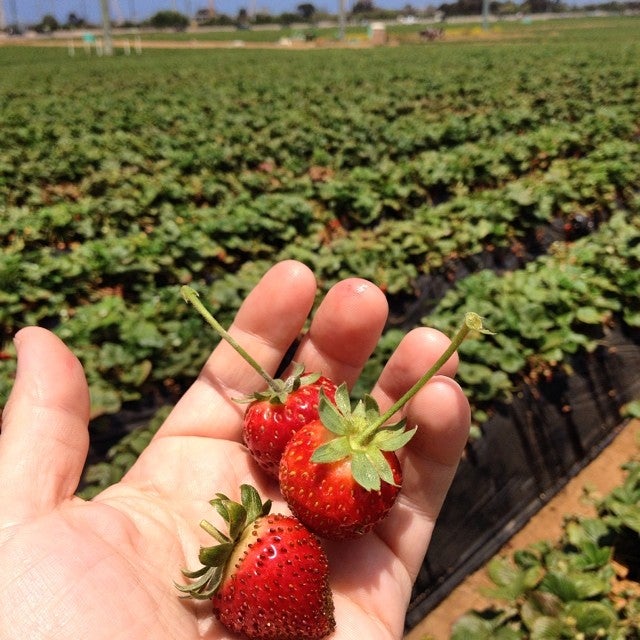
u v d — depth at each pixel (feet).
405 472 0.53
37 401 0.45
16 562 0.39
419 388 0.41
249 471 0.55
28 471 0.43
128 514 0.46
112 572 0.40
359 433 0.43
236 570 0.41
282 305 0.58
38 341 0.47
